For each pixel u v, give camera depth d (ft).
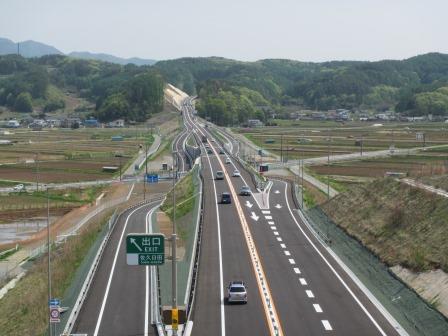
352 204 264.52
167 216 350.64
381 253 194.90
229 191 369.30
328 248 224.33
